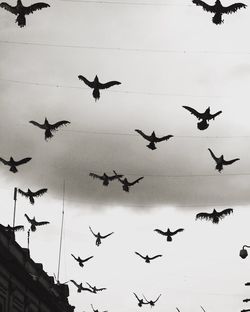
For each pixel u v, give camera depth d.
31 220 30.42
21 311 46.50
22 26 19.56
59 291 58.62
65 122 22.64
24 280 46.03
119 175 26.58
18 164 24.08
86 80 20.67
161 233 29.73
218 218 25.61
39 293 50.81
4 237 41.72
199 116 21.89
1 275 40.88
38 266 51.16
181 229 29.62
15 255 44.16
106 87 20.61
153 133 23.12
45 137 22.81
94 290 41.12
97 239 31.84
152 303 45.06
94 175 26.67
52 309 56.19
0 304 40.94
